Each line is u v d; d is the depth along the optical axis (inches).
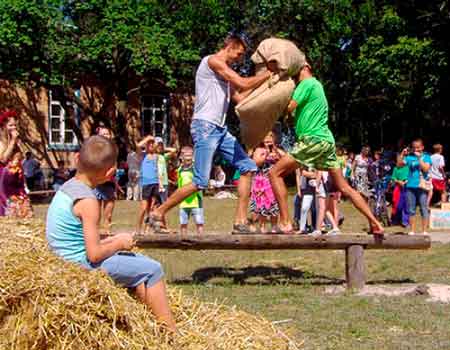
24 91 1354.6
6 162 367.6
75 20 1155.3
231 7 1274.6
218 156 354.6
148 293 181.0
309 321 272.2
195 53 1186.0
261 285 356.2
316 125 335.9
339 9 1295.5
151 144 533.0
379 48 1166.3
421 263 425.4
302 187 528.4
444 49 1071.0
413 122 1331.2
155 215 354.3
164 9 1186.0
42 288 162.6
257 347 187.3
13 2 1047.6
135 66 1123.9
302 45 1349.7
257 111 324.2
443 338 248.2
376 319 275.6
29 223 218.4
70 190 181.5
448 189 908.6
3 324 163.9
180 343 178.2
